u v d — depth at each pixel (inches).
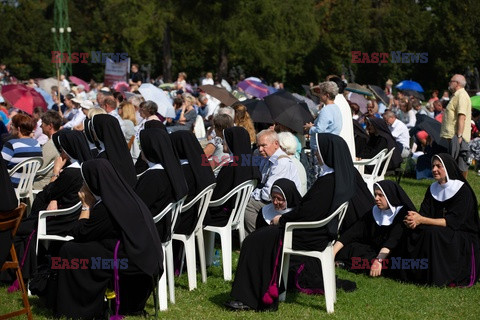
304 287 283.4
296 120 389.1
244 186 302.8
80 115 511.2
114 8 1731.1
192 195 281.0
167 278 292.2
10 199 228.2
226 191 303.4
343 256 326.0
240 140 306.8
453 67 1438.2
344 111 384.2
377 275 311.7
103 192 232.2
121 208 233.0
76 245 236.5
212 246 319.0
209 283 292.8
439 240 301.4
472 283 302.8
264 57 1611.7
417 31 1459.2
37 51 2151.8
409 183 554.3
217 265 322.7
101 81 2025.1
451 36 1416.1
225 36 1581.0
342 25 1641.2
